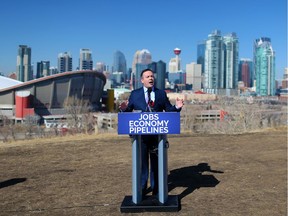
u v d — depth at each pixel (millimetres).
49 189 6336
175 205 5027
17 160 9055
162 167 5035
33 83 91688
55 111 94250
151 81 5078
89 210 5184
